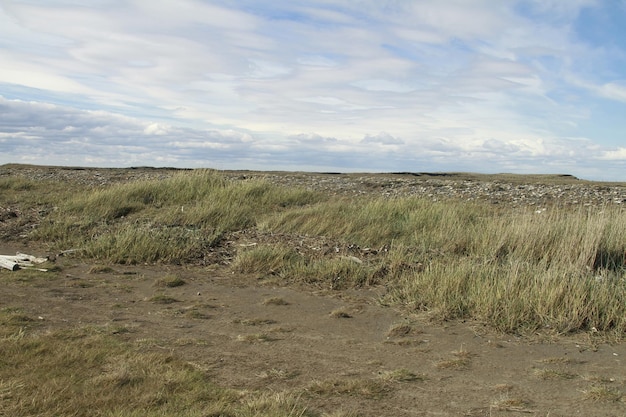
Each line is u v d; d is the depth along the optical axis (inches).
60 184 781.3
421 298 296.4
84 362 193.6
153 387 173.3
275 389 179.9
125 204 561.6
